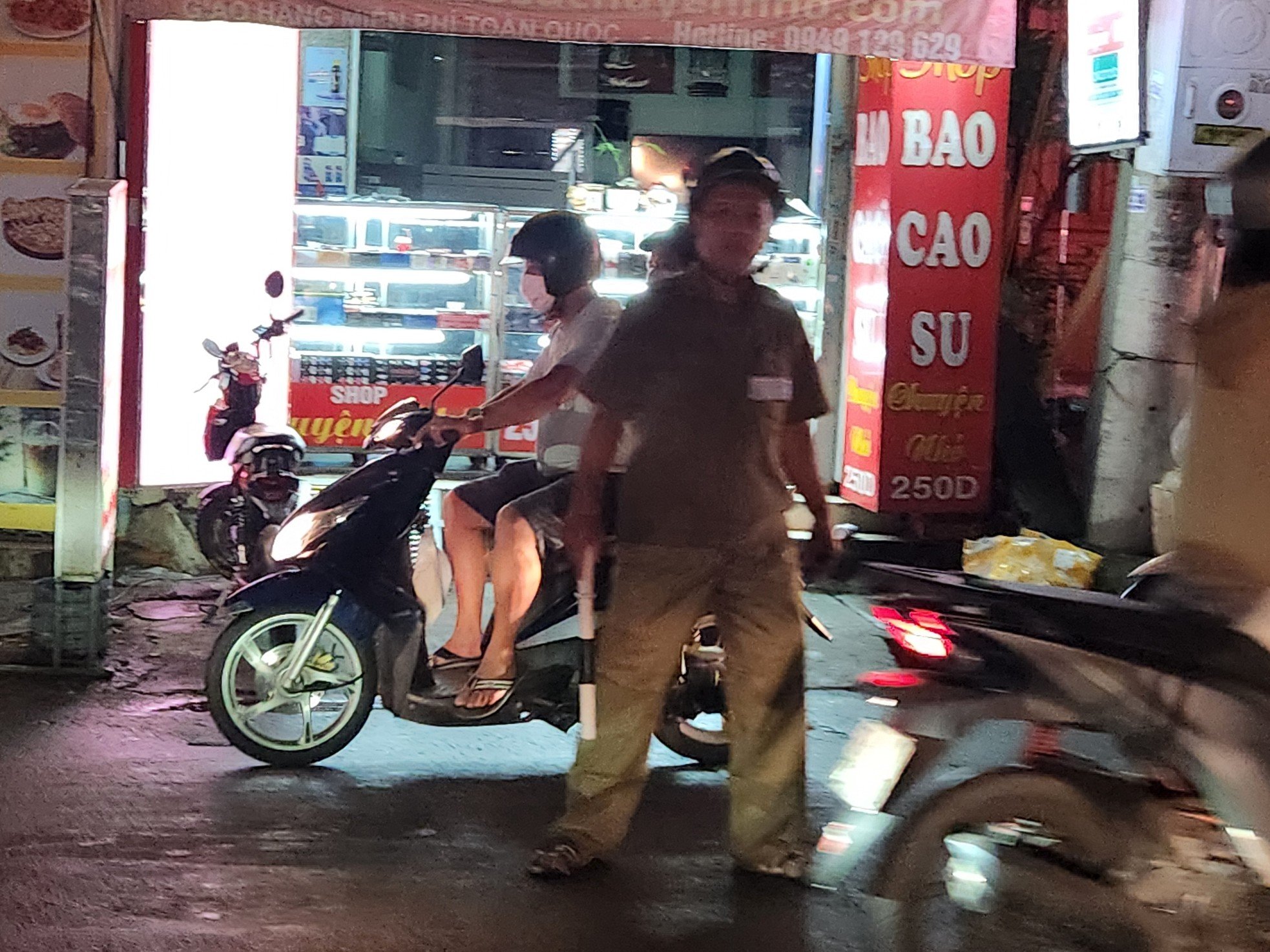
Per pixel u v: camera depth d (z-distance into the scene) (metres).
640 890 4.20
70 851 4.28
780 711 4.24
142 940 3.76
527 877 4.25
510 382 9.91
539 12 5.89
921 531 7.88
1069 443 8.30
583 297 4.80
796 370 4.24
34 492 6.09
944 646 3.37
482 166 11.56
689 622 4.16
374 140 11.38
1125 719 3.23
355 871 4.24
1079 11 7.18
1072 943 3.30
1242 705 3.15
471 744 5.41
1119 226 7.77
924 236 7.63
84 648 5.95
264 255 7.96
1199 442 3.30
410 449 4.95
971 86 7.56
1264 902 3.13
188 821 4.54
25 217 5.88
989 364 7.80
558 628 4.80
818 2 6.02
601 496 4.25
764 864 4.30
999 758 3.42
